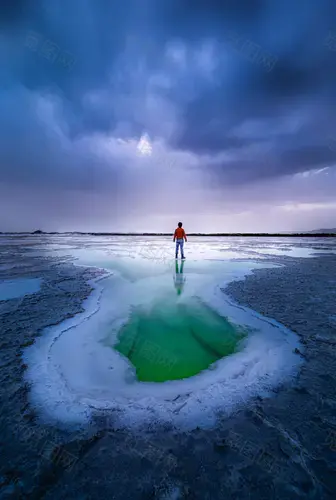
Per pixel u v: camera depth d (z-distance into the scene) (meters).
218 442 1.89
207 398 2.43
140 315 4.83
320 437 1.92
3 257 14.72
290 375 2.78
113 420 2.14
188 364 3.22
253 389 2.55
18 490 1.55
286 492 1.53
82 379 2.79
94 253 17.08
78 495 1.52
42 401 2.38
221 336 3.97
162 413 2.22
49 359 3.18
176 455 1.78
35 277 8.37
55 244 28.97
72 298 5.87
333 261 12.48
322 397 2.39
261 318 4.57
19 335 3.82
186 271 9.55
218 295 6.13
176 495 1.51
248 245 26.67
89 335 3.92
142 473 1.65
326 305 5.29
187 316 4.77
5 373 2.83
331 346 3.45
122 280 7.91
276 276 8.50
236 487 1.56
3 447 1.85
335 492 1.54
